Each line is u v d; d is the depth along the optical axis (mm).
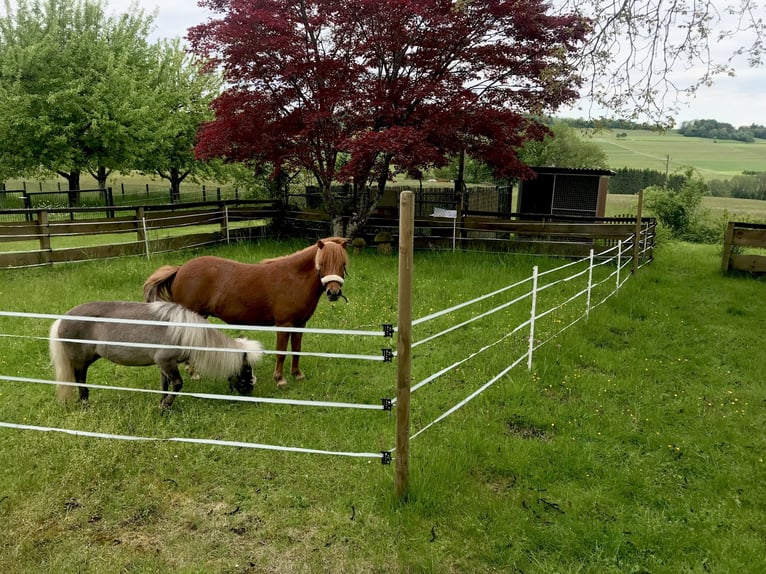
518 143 12555
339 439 4695
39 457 4262
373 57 11953
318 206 15422
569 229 12719
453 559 3389
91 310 5039
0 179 24328
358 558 3379
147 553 3381
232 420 5000
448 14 11109
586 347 6957
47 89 24109
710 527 3723
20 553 3318
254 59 11453
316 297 5758
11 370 6000
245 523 3672
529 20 10953
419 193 14789
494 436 4785
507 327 7750
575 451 4555
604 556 3441
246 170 28656
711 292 10312
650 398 5707
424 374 6168
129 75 26719
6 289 9078
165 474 4129
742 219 20969
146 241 12375
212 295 5781
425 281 10148
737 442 4879
